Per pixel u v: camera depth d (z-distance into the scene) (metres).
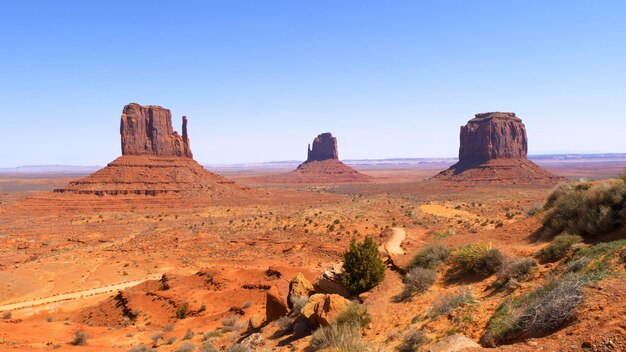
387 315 15.32
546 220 19.12
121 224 116.81
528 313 9.42
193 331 32.50
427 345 11.27
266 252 69.94
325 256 62.09
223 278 47.75
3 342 29.44
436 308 13.57
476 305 12.45
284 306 23.02
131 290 51.69
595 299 8.49
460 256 16.91
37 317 44.78
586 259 11.47
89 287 58.75
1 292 56.72
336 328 13.94
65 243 93.00
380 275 19.38
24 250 87.44
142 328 37.50
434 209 84.00
